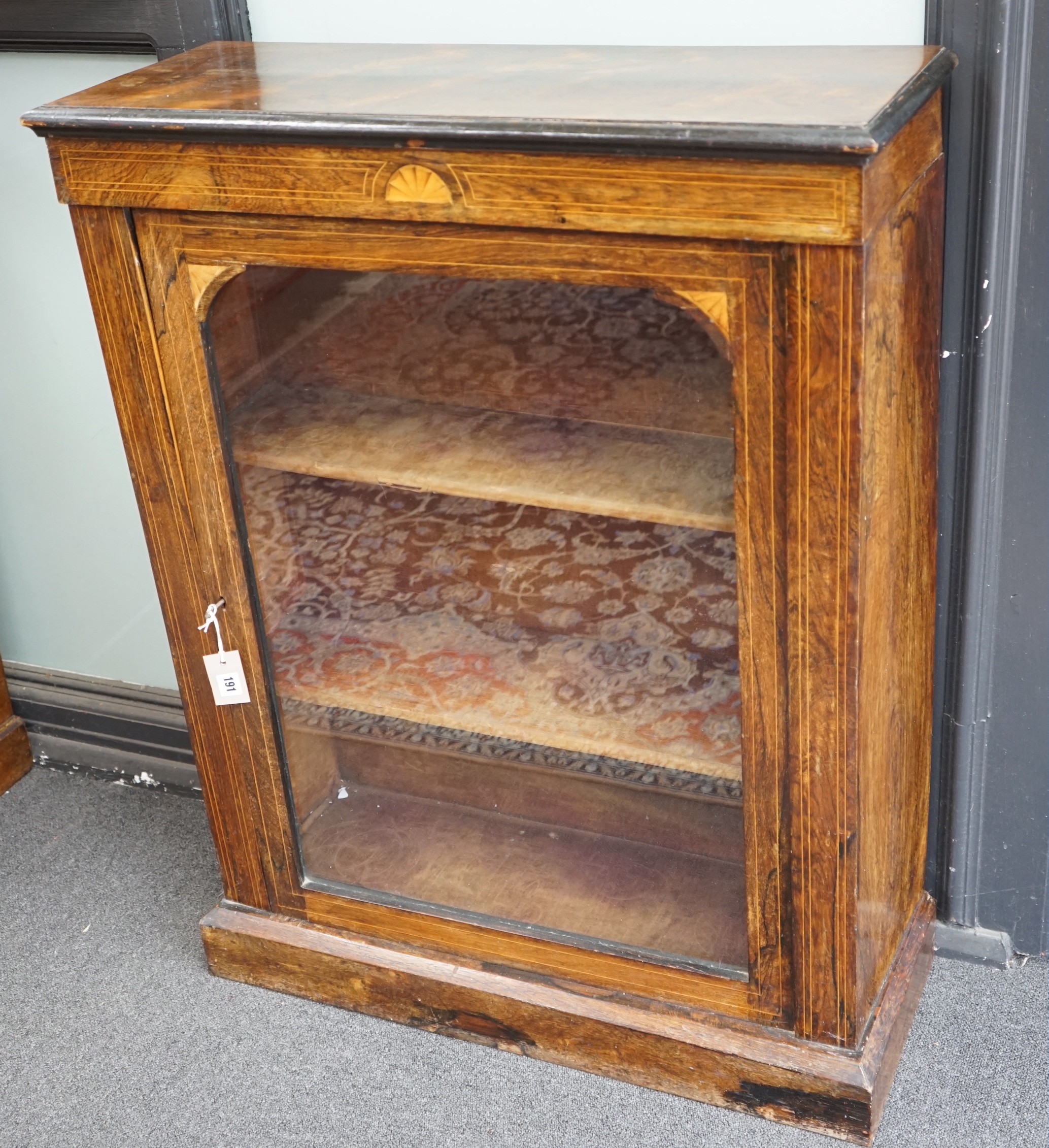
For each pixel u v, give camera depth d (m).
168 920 1.71
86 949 1.67
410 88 1.18
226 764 1.49
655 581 1.22
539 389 1.18
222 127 1.12
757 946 1.32
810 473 1.08
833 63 1.17
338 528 1.33
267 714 1.43
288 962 1.56
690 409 1.12
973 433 1.32
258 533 1.36
